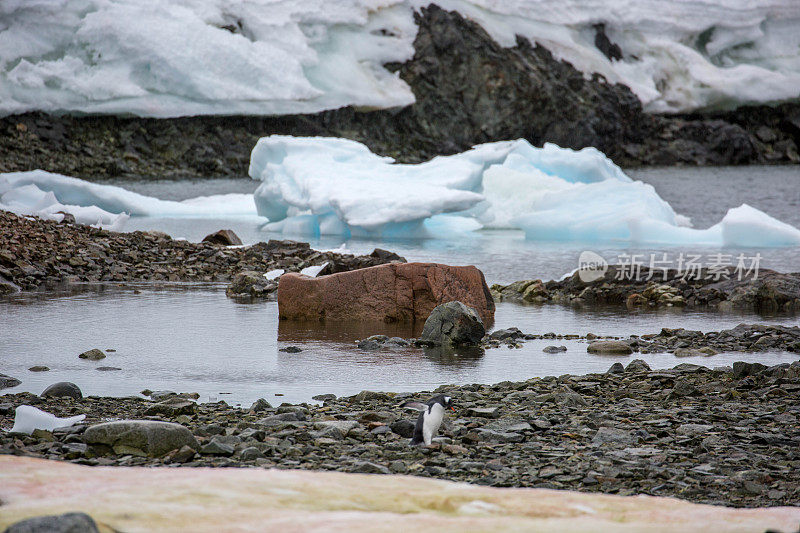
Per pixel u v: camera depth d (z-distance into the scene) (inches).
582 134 7549.2
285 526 406.3
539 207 3270.2
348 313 1437.0
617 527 427.8
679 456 651.5
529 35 7829.7
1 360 1042.7
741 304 1724.9
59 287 1738.4
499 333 1318.9
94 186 3575.3
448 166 3267.7
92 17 5910.4
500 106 7401.6
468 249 2741.1
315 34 6973.4
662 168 7588.6
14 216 2236.7
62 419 708.7
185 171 6092.5
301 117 6648.6
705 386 943.0
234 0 6594.5
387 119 7180.1
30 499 440.1
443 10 7539.4
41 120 5826.8
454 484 511.2
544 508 467.8
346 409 808.3
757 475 598.5
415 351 1176.8
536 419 766.5
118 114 6048.2
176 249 2202.3
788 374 983.6
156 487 468.4
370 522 416.5
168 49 5984.3
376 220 2901.1
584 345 1249.4
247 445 637.9
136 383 935.7
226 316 1444.4
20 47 5767.7
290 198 3198.8
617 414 804.0
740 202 4879.4
